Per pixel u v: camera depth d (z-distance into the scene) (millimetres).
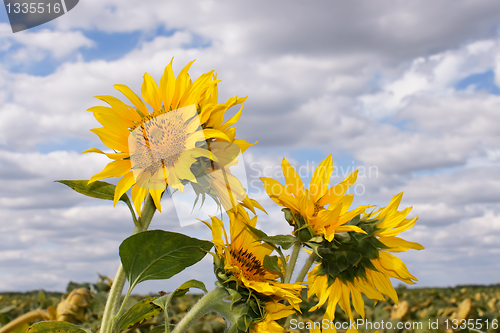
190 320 600
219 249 616
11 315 1047
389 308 1194
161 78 623
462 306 1083
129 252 591
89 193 625
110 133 588
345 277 640
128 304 956
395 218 647
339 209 623
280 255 642
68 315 917
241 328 587
